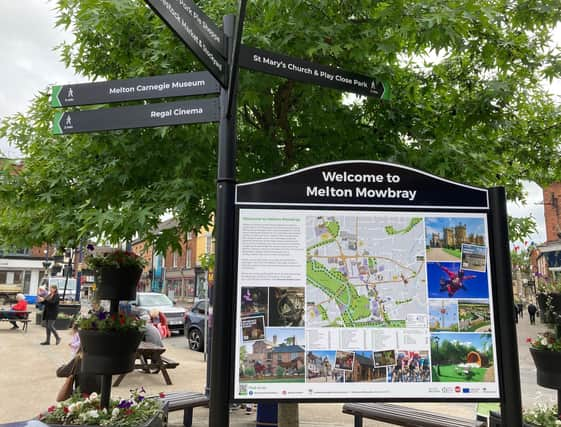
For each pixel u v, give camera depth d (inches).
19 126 189.9
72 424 137.1
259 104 172.7
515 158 218.7
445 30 148.9
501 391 97.2
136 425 137.0
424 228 103.7
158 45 160.1
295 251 100.6
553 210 1311.5
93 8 165.8
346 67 165.0
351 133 189.0
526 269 1279.5
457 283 101.7
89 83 118.7
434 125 191.9
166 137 157.3
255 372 95.1
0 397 301.3
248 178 186.1
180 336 805.2
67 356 497.0
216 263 98.6
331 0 157.5
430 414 199.9
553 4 165.3
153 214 147.9
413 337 99.1
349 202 103.5
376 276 101.1
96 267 145.6
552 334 162.2
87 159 174.9
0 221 200.4
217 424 92.4
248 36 152.1
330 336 98.0
